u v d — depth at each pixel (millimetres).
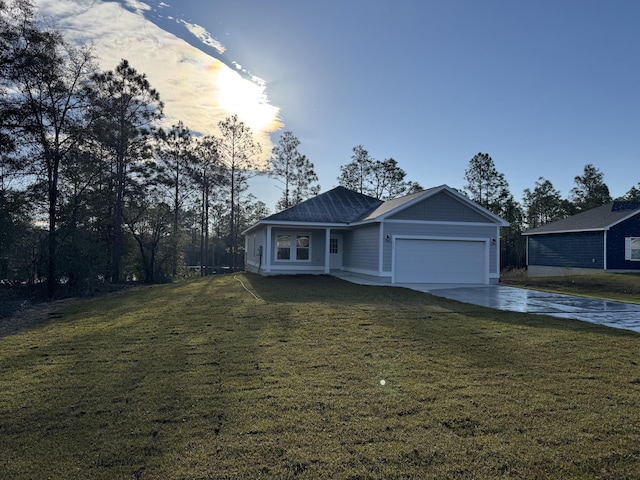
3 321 9680
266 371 5008
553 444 3223
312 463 2961
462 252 16875
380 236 16266
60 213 17469
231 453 3096
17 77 16234
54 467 2920
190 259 48500
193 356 5723
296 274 20000
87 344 6582
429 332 7148
